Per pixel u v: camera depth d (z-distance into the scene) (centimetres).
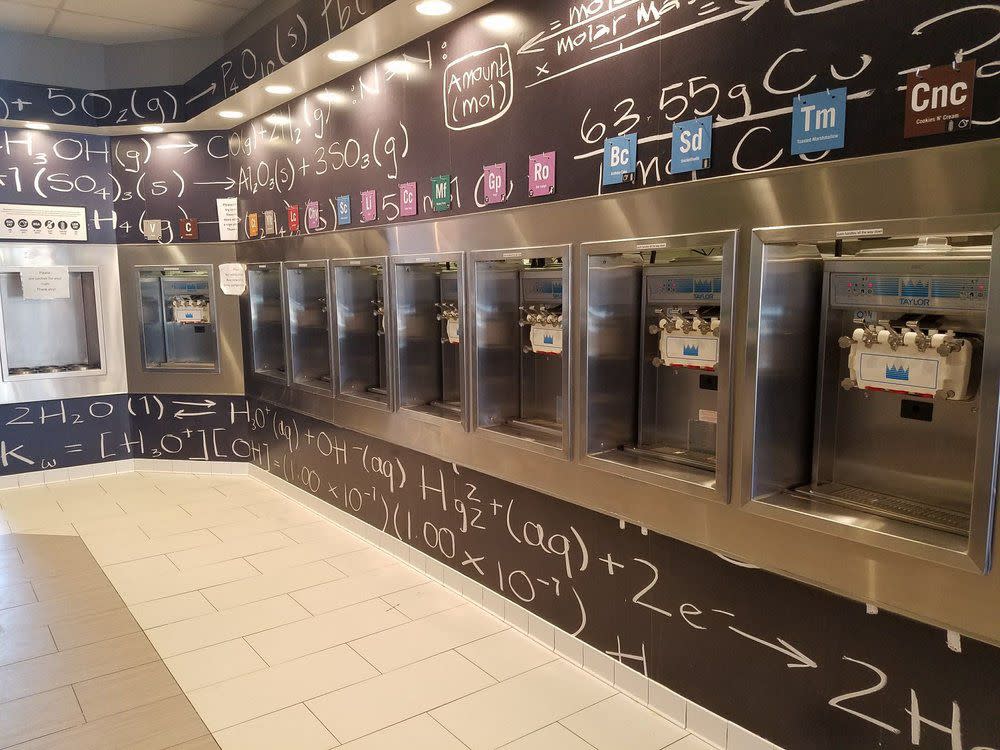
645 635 259
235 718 255
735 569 226
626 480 255
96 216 568
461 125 323
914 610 180
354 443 436
